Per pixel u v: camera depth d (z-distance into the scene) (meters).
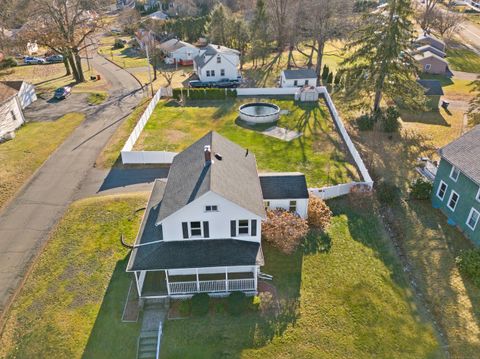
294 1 67.62
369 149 38.50
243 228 21.55
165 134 41.16
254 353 18.64
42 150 37.25
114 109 48.31
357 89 43.09
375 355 18.61
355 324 20.12
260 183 26.50
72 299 21.34
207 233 21.62
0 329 19.77
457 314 20.94
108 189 31.30
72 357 18.39
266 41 70.50
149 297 21.14
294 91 53.50
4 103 39.59
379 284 22.62
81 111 47.50
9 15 65.06
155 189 27.30
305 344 19.08
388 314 20.75
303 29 67.44
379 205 29.78
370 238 26.38
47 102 50.66
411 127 43.81
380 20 40.06
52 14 55.25
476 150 26.22
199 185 20.94
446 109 49.50
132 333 19.58
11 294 21.78
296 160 35.84
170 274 22.66
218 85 58.22
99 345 18.97
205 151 22.31
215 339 19.28
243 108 48.16
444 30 87.38
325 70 60.34
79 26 62.53
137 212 28.22
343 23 61.75
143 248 21.53
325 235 26.34
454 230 27.17
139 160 35.16
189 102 51.19
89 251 24.62
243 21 75.50
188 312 20.53
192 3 111.44
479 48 84.44
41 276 22.86
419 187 30.31
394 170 34.78
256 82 60.72
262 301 20.83
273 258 24.30
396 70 40.94
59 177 32.97
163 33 91.50
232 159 24.98
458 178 26.69
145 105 49.59
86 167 34.53
